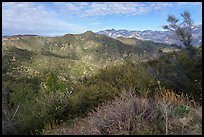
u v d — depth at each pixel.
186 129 5.26
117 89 9.84
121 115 5.71
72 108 9.95
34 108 9.59
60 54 181.38
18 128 8.34
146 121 5.59
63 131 6.64
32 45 188.12
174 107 6.31
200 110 6.09
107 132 5.54
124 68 11.05
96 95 10.05
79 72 98.50
